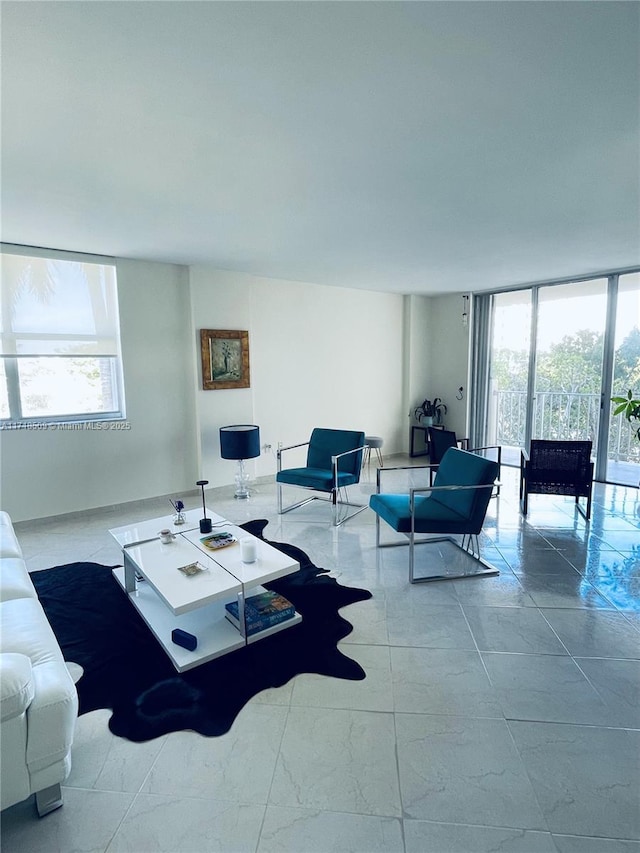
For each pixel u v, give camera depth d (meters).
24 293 3.79
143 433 4.46
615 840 1.34
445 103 1.70
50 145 1.99
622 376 5.09
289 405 5.54
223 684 2.00
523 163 2.23
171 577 2.25
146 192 2.55
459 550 3.43
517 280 5.48
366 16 1.25
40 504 3.96
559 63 1.46
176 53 1.40
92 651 2.25
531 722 1.77
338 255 4.11
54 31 1.29
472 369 6.57
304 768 1.59
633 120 1.83
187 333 4.63
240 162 2.18
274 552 2.54
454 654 2.19
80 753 1.66
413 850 1.32
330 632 2.38
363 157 2.14
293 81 1.55
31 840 1.36
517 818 1.41
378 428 6.55
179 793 1.50
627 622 2.45
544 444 4.13
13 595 2.04
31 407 3.92
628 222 3.19
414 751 1.65
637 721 1.78
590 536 3.69
